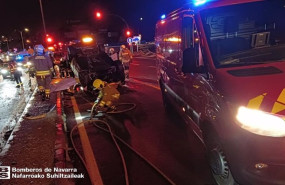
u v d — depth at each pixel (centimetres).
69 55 1399
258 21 386
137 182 394
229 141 293
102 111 745
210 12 388
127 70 1398
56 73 1382
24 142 550
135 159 467
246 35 381
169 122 649
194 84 416
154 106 808
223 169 326
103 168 442
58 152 481
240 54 364
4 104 989
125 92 1049
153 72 1581
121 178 405
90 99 996
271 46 373
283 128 259
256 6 389
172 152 482
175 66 537
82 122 698
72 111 843
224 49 372
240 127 278
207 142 363
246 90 290
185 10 453
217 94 321
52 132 596
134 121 679
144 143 534
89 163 462
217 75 332
